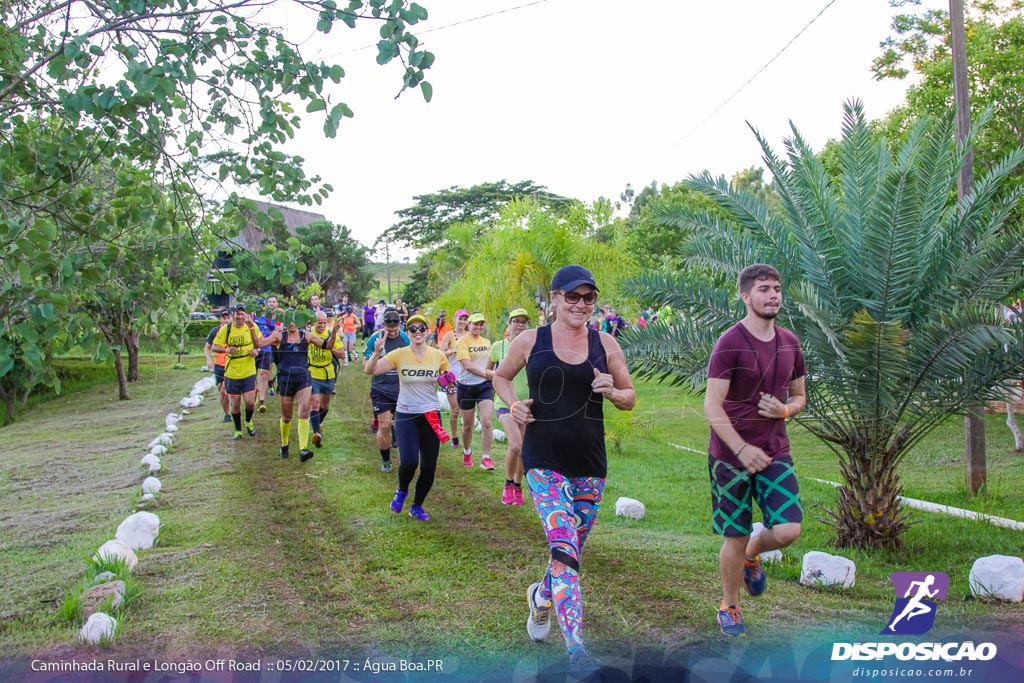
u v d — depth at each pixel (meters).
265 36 3.63
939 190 5.75
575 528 3.46
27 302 3.31
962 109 7.68
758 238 6.01
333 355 9.76
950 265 5.58
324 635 3.78
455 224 16.75
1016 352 4.89
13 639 3.75
